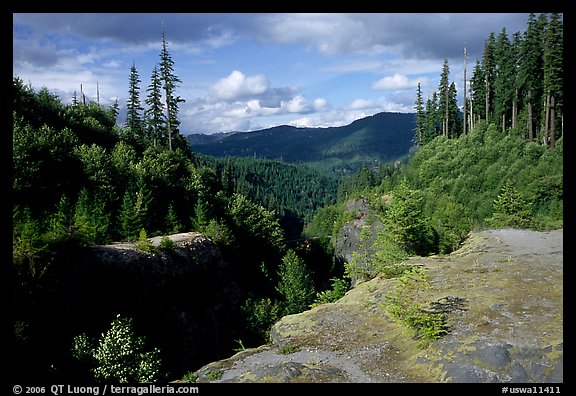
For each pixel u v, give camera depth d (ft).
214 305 133.49
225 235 171.12
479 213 129.70
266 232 222.69
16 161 122.62
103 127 220.64
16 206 106.52
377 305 67.41
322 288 248.93
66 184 139.03
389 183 261.85
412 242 100.07
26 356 66.59
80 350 71.41
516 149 150.71
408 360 48.21
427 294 65.41
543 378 38.09
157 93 230.89
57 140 148.25
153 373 70.03
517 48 194.39
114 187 152.05
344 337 58.59
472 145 181.47
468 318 54.24
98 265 99.45
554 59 160.25
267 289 185.78
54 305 82.12
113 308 98.22
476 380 39.86
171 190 179.42
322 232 328.70
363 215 262.06
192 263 130.31
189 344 112.47
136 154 211.82
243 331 136.77
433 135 263.29
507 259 80.33
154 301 110.63
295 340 59.77
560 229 104.01
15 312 72.08
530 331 47.65
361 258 95.86
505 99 192.54
